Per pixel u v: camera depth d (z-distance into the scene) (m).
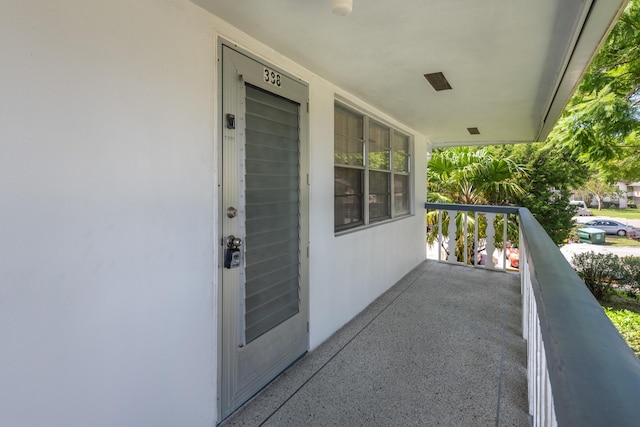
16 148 1.08
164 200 1.56
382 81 2.85
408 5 1.65
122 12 1.37
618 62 6.45
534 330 1.63
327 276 2.92
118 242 1.38
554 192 10.59
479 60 2.36
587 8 1.55
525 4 1.63
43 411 1.16
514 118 4.20
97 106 1.29
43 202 1.15
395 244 4.56
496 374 2.37
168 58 1.56
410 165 5.25
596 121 6.49
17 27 1.07
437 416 1.95
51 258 1.17
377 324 3.22
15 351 1.09
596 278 6.60
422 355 2.63
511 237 8.72
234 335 1.96
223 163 1.88
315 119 2.72
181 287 1.65
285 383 2.26
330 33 1.98
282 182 2.38
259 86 2.12
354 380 2.29
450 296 4.03
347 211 3.39
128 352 1.42
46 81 1.15
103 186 1.32
